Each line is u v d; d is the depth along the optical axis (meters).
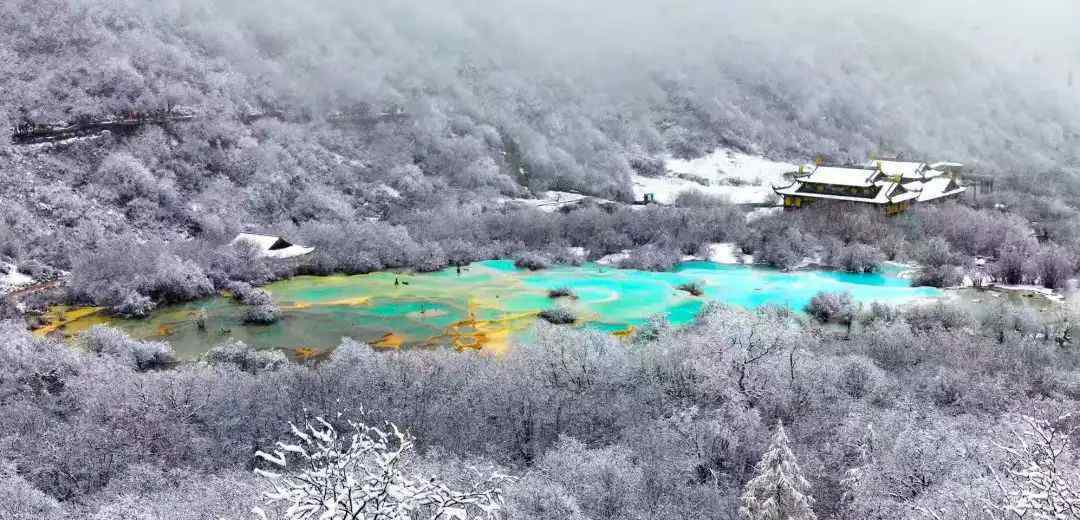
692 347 69.38
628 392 67.81
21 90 175.88
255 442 59.38
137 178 154.25
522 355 74.25
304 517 20.77
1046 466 29.28
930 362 76.75
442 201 182.88
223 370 75.81
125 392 63.97
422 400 64.62
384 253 142.50
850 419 55.16
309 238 147.50
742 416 57.00
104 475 52.94
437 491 21.84
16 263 126.44
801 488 42.44
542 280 132.88
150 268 122.69
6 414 62.59
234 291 123.38
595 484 46.75
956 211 157.88
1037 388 68.81
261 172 174.62
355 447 22.55
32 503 45.72
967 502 37.47
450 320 111.00
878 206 164.50
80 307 115.88
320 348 100.56
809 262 143.62
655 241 153.75
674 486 48.91
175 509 43.75
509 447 58.28
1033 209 176.75
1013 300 117.31
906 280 131.00
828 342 88.25
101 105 182.38
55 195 143.75
